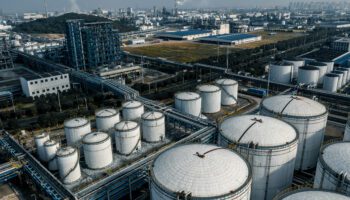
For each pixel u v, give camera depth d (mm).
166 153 45688
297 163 61406
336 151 45375
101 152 60625
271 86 111562
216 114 91750
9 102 103500
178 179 38500
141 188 55938
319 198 35500
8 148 65188
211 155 42469
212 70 135250
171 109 81625
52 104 97938
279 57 162875
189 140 62062
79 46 140750
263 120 55031
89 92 114500
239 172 40281
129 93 95375
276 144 47844
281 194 39219
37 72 150750
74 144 67688
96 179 58250
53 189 50281
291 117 58344
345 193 39625
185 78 130125
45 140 65750
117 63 150500
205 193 36469
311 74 108812
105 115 73062
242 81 124312
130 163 63438
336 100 96438
